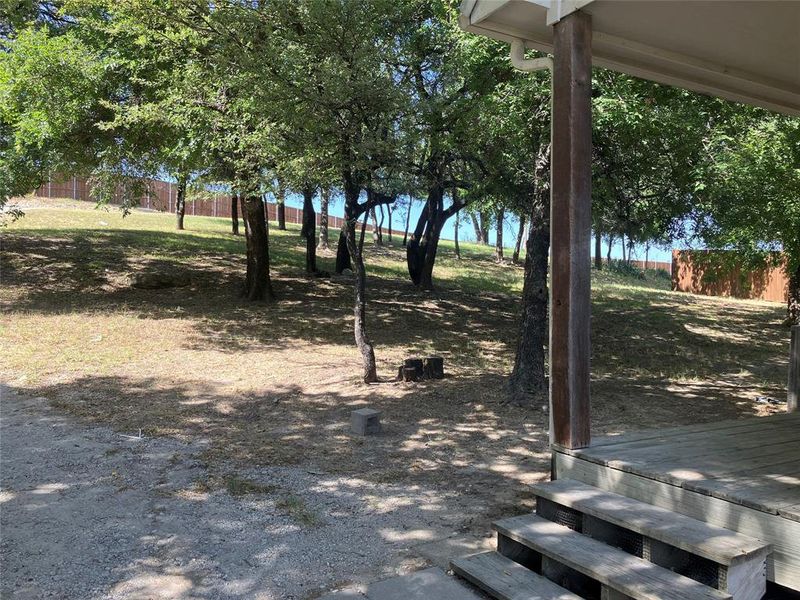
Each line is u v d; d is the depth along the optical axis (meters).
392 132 7.94
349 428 6.62
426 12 9.06
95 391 7.71
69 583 3.34
